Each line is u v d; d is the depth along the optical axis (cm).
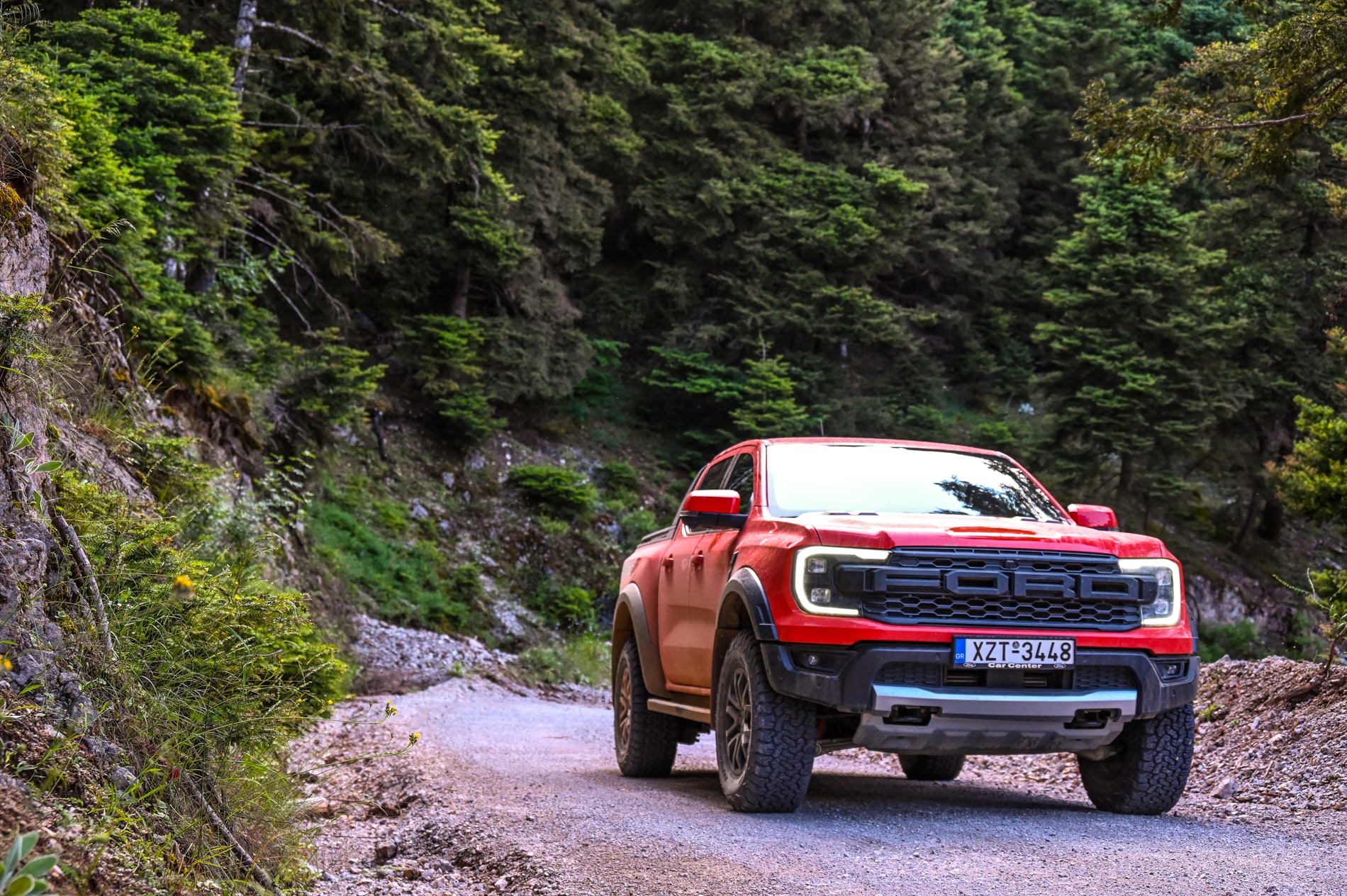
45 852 300
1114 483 3912
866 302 3772
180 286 1461
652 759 768
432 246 3059
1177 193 4688
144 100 1606
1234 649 3653
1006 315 4753
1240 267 3725
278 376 1939
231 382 1658
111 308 1131
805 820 559
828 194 3966
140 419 874
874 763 969
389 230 2956
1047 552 567
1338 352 2009
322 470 2595
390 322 3297
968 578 552
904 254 4084
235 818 427
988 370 4575
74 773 343
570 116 3434
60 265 783
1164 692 569
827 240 3806
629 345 3894
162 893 323
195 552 574
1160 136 1255
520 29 3331
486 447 3319
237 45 2042
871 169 3997
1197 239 3794
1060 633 555
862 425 3822
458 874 503
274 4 2147
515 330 3250
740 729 601
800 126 4294
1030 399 4656
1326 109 1209
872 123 4531
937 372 4169
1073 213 5194
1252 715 840
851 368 4116
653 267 4100
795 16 4438
